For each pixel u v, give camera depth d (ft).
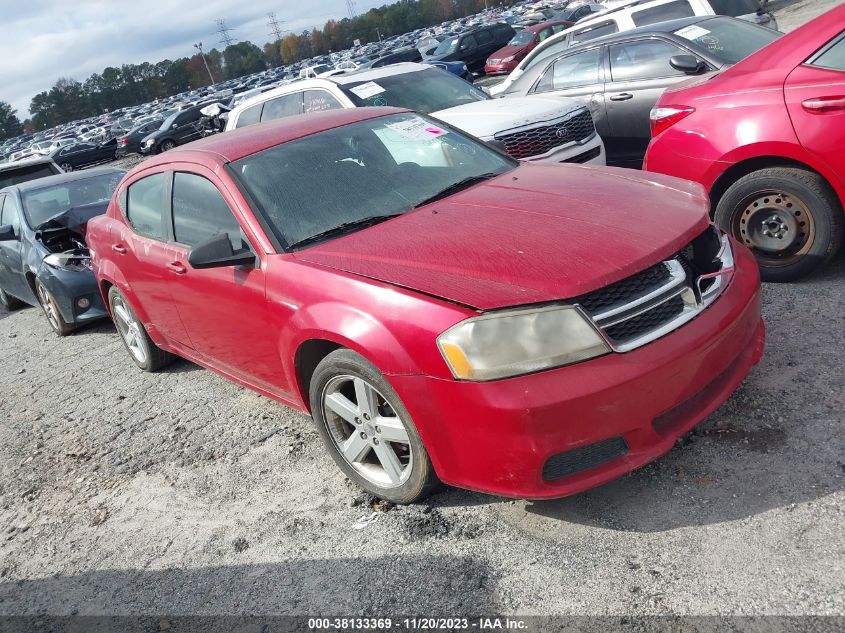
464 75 72.38
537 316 7.82
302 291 9.79
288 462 11.90
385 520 9.71
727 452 9.24
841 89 12.17
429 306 8.30
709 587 7.30
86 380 18.81
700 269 9.22
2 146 325.83
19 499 13.14
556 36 32.09
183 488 11.94
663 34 21.84
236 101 115.96
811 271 13.50
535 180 11.39
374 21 502.38
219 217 11.80
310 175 11.62
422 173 12.04
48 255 22.58
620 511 8.70
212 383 16.19
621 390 7.72
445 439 8.39
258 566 9.46
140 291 14.74
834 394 9.86
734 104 13.56
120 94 536.01
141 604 9.34
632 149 23.00
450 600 8.00
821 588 6.95
